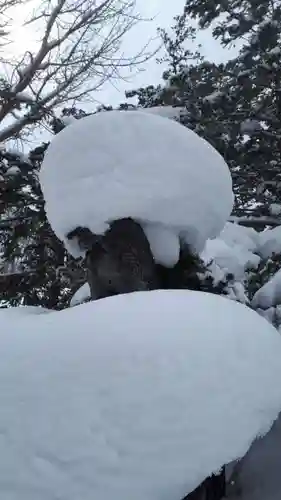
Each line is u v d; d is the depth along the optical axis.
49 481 1.48
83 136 2.52
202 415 1.65
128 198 2.41
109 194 2.42
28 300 6.94
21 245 7.25
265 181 6.39
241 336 1.95
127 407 1.60
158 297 1.99
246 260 4.62
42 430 1.55
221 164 2.66
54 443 1.53
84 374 1.65
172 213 2.48
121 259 2.49
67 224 2.53
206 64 6.60
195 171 2.52
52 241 6.26
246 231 5.03
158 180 2.45
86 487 1.48
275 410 1.86
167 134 2.53
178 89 6.41
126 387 1.63
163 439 1.57
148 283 2.52
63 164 2.53
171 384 1.67
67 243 2.62
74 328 1.79
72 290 5.99
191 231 2.57
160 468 1.53
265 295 3.83
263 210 6.25
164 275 2.63
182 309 1.93
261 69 6.21
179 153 2.52
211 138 5.97
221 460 1.61
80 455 1.52
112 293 2.52
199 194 2.52
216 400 1.70
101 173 2.46
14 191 6.23
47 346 1.73
